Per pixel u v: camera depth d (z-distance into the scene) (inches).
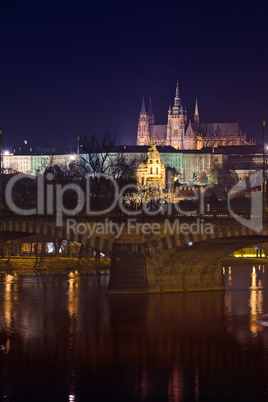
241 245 5629.9
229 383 3385.8
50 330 4367.6
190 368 3609.7
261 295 5748.0
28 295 5718.5
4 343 4067.4
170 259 5521.7
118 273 5536.4
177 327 4466.0
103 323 4564.5
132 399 3196.4
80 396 3228.3
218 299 5472.4
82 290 6028.5
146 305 5132.9
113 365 3649.1
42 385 3356.3
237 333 4308.6
